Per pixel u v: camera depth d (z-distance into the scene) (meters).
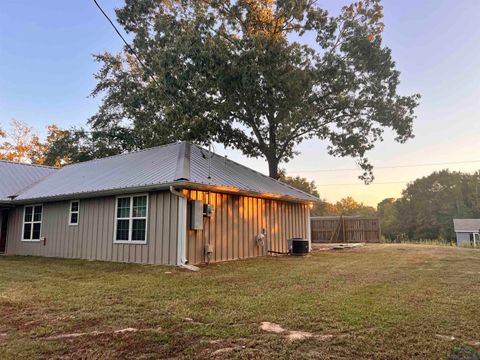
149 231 9.91
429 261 10.21
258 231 12.21
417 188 50.00
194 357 3.17
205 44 14.74
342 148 19.55
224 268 8.87
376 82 17.95
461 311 4.53
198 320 4.28
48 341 3.63
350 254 12.66
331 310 4.60
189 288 6.27
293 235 14.18
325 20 17.11
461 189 48.50
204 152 13.46
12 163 18.09
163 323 4.17
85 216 11.95
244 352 3.25
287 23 17.36
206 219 10.09
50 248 13.16
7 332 3.95
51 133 34.59
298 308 4.73
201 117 16.97
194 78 15.17
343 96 18.20
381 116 18.12
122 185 10.30
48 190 13.82
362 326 3.93
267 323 4.11
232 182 10.97
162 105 18.48
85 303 5.21
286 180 36.19
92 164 15.82
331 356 3.13
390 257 11.45
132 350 3.36
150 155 13.30
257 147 20.20
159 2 18.02
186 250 9.22
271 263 9.91
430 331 3.75
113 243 10.80
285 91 15.60
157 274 7.91
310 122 19.30
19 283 6.94
